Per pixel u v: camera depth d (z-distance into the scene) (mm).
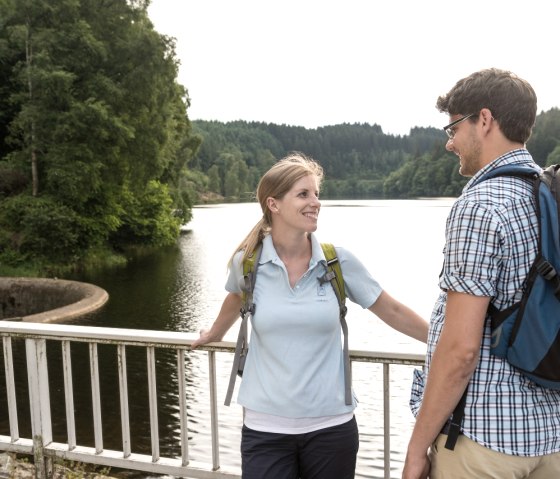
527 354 1337
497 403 1396
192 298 16344
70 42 24391
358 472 5238
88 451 2578
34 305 17203
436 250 27625
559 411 1453
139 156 26578
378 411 6797
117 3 26125
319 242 1892
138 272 22359
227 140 152250
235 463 5527
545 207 1350
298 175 1832
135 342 2393
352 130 175125
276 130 169500
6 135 27062
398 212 66000
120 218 29391
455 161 126062
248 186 125938
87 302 14719
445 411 1390
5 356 2674
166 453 5793
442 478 1488
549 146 79438
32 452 2703
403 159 165375
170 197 35312
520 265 1355
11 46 25719
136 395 7477
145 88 25531
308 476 1886
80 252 24250
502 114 1438
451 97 1541
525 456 1394
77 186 24219
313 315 1809
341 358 1888
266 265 1870
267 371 1853
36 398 2639
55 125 23844
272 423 1834
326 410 1819
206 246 32062
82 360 9125
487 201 1373
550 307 1321
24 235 22984
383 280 18750
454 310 1363
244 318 1873
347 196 156500
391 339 10406
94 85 24469
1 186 24859
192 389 7672
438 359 1384
